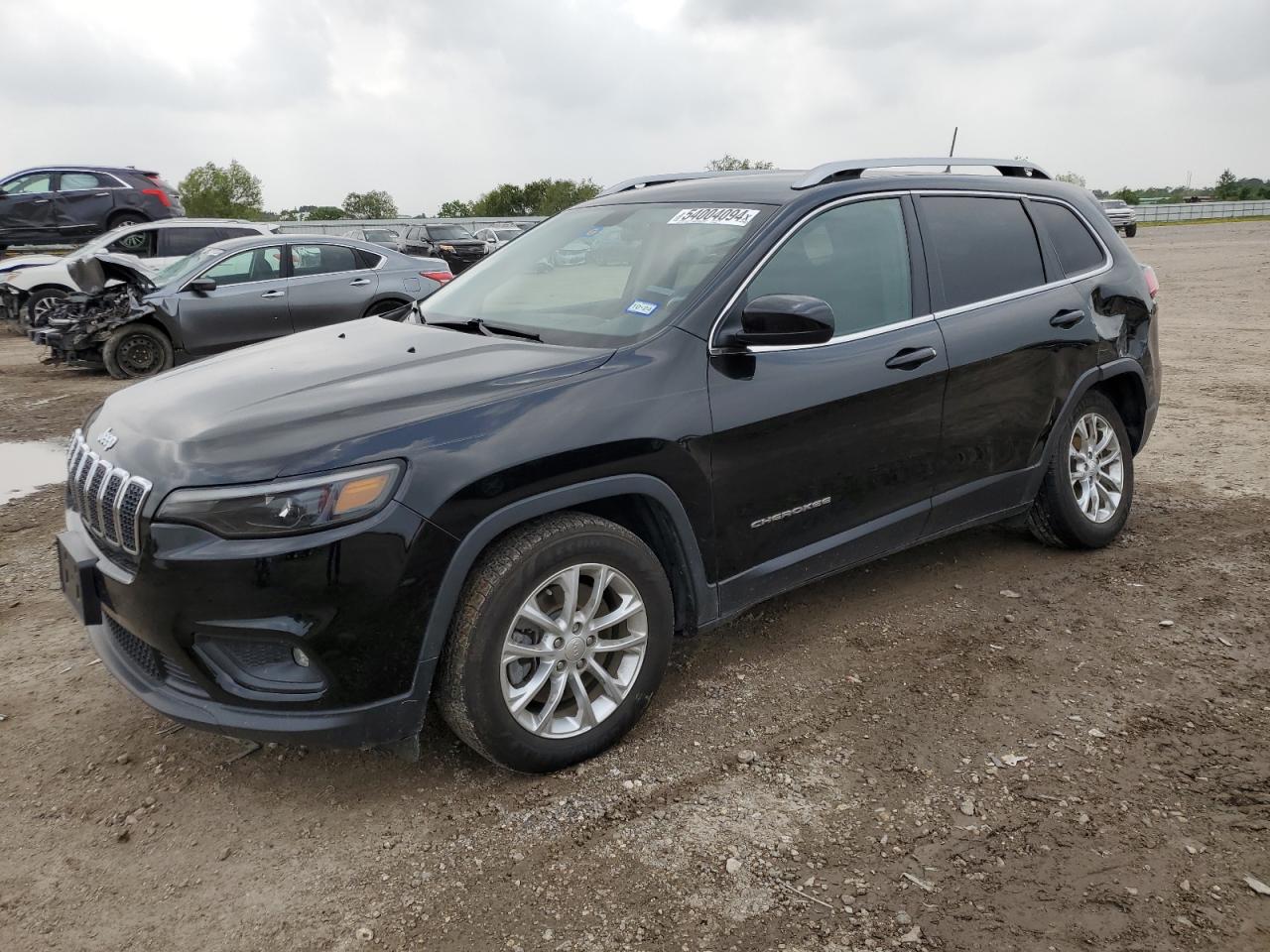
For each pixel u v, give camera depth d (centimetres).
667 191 397
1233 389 857
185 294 1005
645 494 294
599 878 248
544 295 367
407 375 292
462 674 266
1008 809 273
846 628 388
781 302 296
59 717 329
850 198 363
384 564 249
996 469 407
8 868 255
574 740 290
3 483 624
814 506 342
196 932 232
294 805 280
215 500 244
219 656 259
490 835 265
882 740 309
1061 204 452
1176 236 3809
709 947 224
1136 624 388
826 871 249
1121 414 481
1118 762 295
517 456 267
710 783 287
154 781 292
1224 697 332
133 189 1834
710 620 325
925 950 223
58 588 442
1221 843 258
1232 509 526
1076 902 237
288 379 296
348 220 4091
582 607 291
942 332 375
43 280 1278
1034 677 347
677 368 305
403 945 227
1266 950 222
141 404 296
